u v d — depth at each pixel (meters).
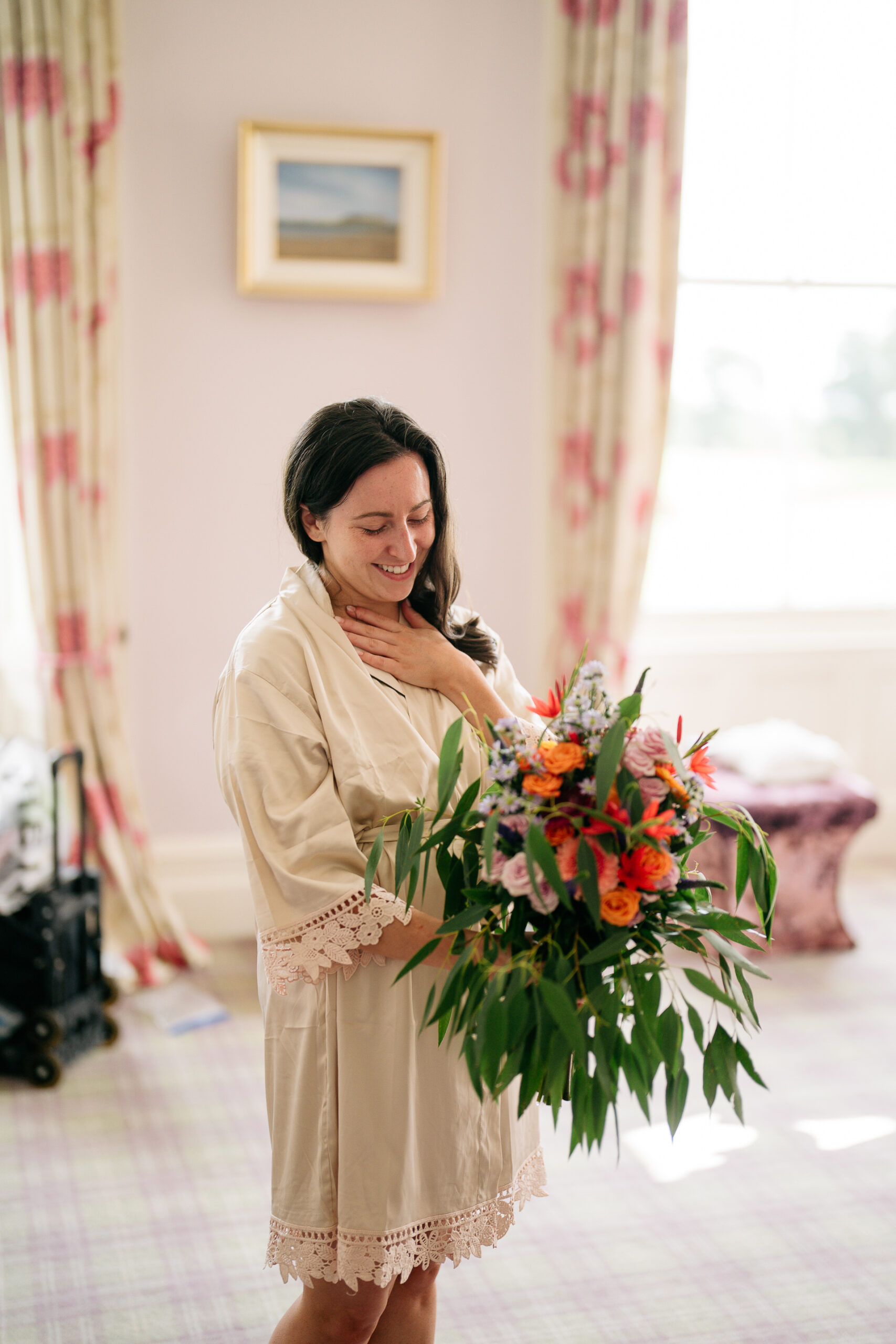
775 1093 2.92
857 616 4.69
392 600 1.53
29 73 3.33
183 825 3.89
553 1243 2.35
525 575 3.99
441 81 3.72
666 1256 2.31
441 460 1.55
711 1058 1.27
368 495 1.44
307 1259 1.48
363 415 1.48
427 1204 1.51
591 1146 1.21
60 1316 2.11
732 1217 2.43
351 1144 1.45
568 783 1.29
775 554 4.63
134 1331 2.07
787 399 4.54
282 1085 1.51
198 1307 2.14
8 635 3.90
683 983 3.47
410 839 1.37
